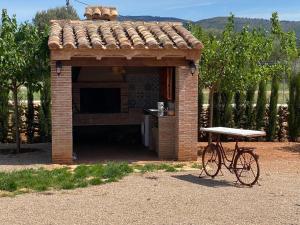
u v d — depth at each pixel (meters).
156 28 15.27
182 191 10.20
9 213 8.55
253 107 19.84
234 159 11.38
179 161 14.26
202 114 19.38
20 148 16.81
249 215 8.40
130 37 14.28
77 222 8.02
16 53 14.78
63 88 13.61
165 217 8.27
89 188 10.54
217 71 15.94
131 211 8.64
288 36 16.97
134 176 11.88
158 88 19.47
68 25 15.30
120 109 19.09
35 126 18.77
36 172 12.21
